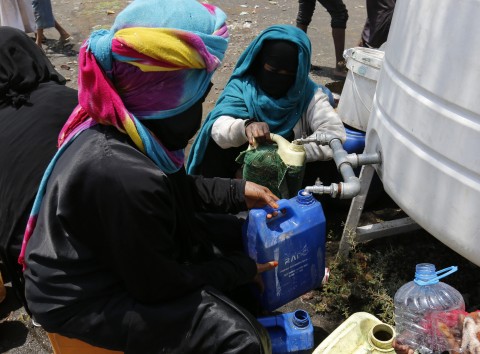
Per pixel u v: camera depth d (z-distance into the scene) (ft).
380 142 6.82
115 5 22.20
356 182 6.59
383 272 8.03
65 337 5.69
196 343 5.03
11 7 17.76
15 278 5.91
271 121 8.67
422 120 5.76
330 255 8.70
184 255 5.96
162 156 4.96
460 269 8.25
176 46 4.46
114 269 4.95
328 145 8.13
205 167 9.15
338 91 11.60
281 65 8.32
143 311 4.98
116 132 4.81
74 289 5.04
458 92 5.18
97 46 4.57
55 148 5.63
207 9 5.04
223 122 8.43
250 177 7.64
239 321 4.99
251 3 21.48
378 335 6.30
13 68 6.21
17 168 5.64
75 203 4.70
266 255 6.19
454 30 5.10
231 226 6.73
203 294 5.08
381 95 6.75
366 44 14.34
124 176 4.57
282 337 6.35
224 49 4.96
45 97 6.15
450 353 5.08
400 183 6.40
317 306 7.79
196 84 4.83
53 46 18.65
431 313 5.32
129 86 4.68
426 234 9.00
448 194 5.65
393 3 13.42
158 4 4.62
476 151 5.18
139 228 4.59
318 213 6.48
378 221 9.64
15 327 7.66
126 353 5.15
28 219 5.49
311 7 15.31
